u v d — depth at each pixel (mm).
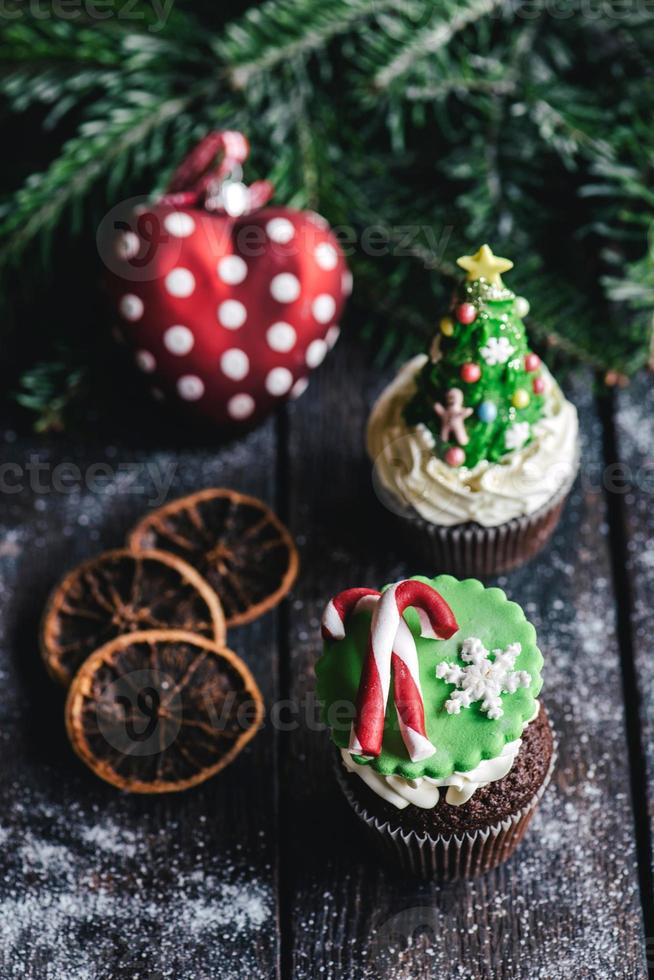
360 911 649
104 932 648
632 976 635
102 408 750
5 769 678
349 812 658
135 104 726
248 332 697
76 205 721
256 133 725
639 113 723
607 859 654
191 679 668
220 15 734
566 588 704
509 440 651
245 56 689
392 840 625
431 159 742
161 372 710
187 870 658
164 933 647
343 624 613
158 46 710
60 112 722
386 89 688
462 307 634
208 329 695
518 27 726
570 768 669
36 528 725
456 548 680
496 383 641
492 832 617
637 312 738
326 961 642
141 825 666
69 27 709
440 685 608
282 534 705
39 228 732
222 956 644
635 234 723
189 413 727
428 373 652
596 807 663
